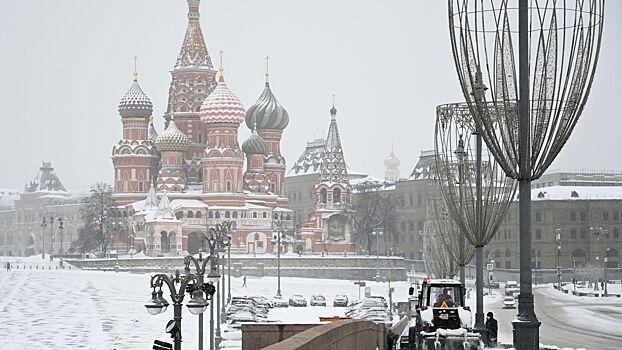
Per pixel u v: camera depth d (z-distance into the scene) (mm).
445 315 77438
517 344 55000
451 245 120688
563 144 54156
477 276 90125
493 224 87562
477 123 54688
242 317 157500
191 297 57906
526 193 54750
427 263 167750
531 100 53500
